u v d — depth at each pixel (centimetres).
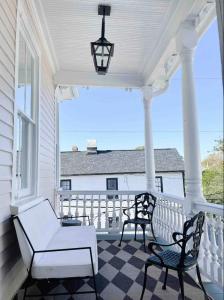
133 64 499
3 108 229
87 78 541
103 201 590
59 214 549
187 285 284
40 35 386
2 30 227
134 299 255
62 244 294
